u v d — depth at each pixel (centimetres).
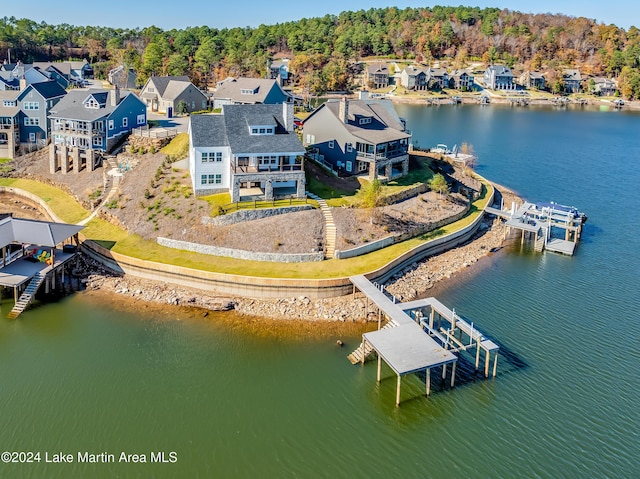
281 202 5819
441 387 3734
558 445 3253
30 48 17850
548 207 6862
